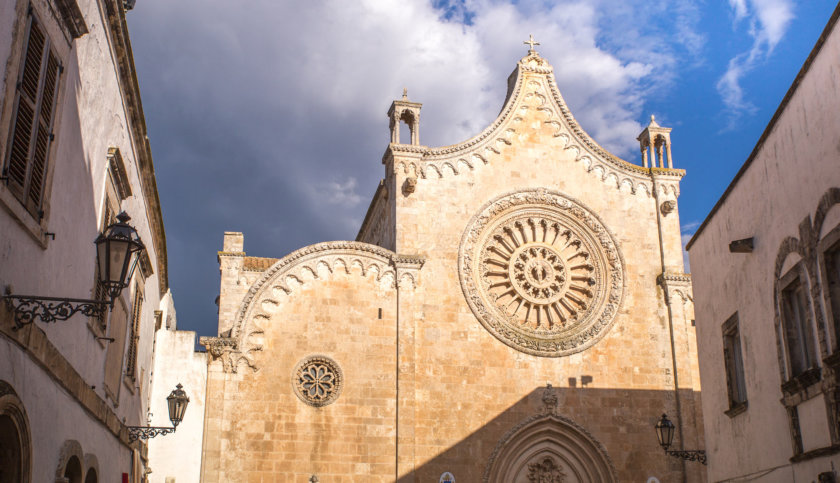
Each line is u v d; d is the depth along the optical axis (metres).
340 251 41.25
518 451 40.53
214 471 36.66
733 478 24.30
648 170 46.62
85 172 16.52
